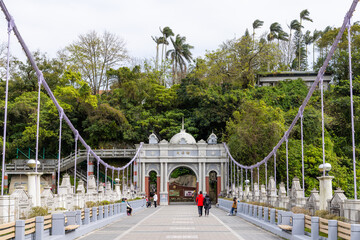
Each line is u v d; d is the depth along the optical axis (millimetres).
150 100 79500
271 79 83125
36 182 21609
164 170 68938
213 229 25703
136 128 73500
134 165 68438
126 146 75000
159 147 69312
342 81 75000
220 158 68688
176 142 69750
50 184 66250
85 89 67250
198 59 82438
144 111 75938
